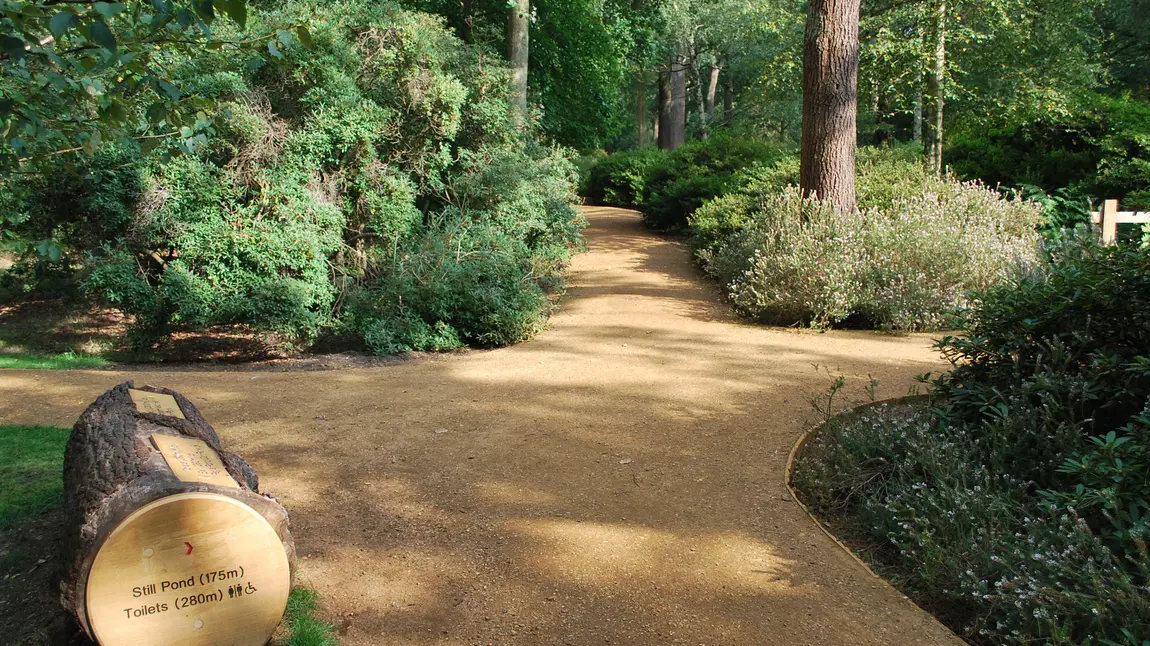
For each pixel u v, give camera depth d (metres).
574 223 15.05
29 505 4.45
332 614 3.56
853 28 11.10
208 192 9.98
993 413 4.91
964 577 3.64
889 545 4.28
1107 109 17.23
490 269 10.38
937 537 4.03
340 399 6.92
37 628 3.38
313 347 10.58
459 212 12.12
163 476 3.13
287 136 10.49
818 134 11.31
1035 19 16.55
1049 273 5.60
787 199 11.41
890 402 6.25
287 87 10.79
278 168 10.48
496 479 5.06
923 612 3.62
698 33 33.28
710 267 12.43
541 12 18.20
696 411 6.34
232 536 3.03
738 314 10.48
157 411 4.09
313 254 10.29
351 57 11.07
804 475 5.02
